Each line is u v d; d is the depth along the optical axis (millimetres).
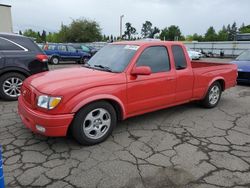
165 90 4809
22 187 2900
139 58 4438
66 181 3023
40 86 3742
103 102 3934
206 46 36406
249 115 5633
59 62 21172
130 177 3119
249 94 7930
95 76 4016
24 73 6684
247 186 2973
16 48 6578
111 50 4953
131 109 4344
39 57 6824
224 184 3004
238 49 33438
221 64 6398
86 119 3791
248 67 9156
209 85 5809
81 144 3889
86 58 21188
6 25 21391
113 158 3568
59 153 3686
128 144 4023
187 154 3723
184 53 5211
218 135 4453
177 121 5137
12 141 4051
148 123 4988
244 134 4520
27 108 3793
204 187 2945
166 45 4887
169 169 3309
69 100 3555
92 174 3170
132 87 4250
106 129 4090
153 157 3619
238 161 3539
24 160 3471
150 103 4602
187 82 5234
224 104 6590
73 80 3822
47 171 3219
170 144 4055
